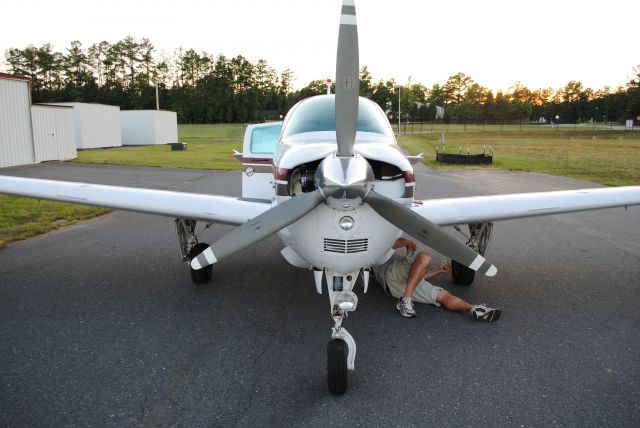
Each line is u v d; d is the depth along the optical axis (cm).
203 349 318
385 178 304
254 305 398
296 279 466
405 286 392
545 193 429
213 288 439
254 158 488
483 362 300
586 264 516
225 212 392
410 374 286
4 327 350
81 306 392
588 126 7531
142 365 296
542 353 312
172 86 9175
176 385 273
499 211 396
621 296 418
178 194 420
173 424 237
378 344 326
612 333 342
